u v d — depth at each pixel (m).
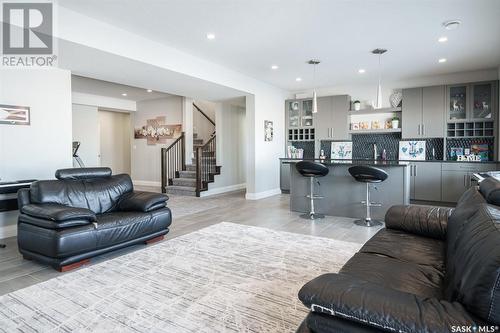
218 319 1.99
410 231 2.42
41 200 3.16
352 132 7.00
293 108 7.88
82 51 3.72
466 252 1.28
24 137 4.14
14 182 3.78
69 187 3.47
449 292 1.31
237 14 3.49
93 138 8.18
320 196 5.05
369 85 7.10
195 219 4.84
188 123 8.63
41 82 4.30
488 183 2.08
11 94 4.01
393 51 4.76
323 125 7.34
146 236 3.50
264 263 2.94
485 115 5.72
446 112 5.98
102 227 3.03
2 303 2.22
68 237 2.76
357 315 1.04
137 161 9.66
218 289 2.41
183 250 3.33
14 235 4.11
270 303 2.19
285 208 5.70
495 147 5.59
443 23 3.72
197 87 5.81
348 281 1.21
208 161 7.96
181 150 8.52
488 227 1.28
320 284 1.19
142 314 2.05
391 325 0.98
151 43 4.27
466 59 5.18
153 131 9.25
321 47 4.57
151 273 2.72
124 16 3.54
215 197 7.13
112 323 1.95
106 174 3.96
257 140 6.83
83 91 7.65
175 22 3.70
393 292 1.12
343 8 3.34
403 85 6.69
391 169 4.49
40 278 2.66
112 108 8.75
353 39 4.25
